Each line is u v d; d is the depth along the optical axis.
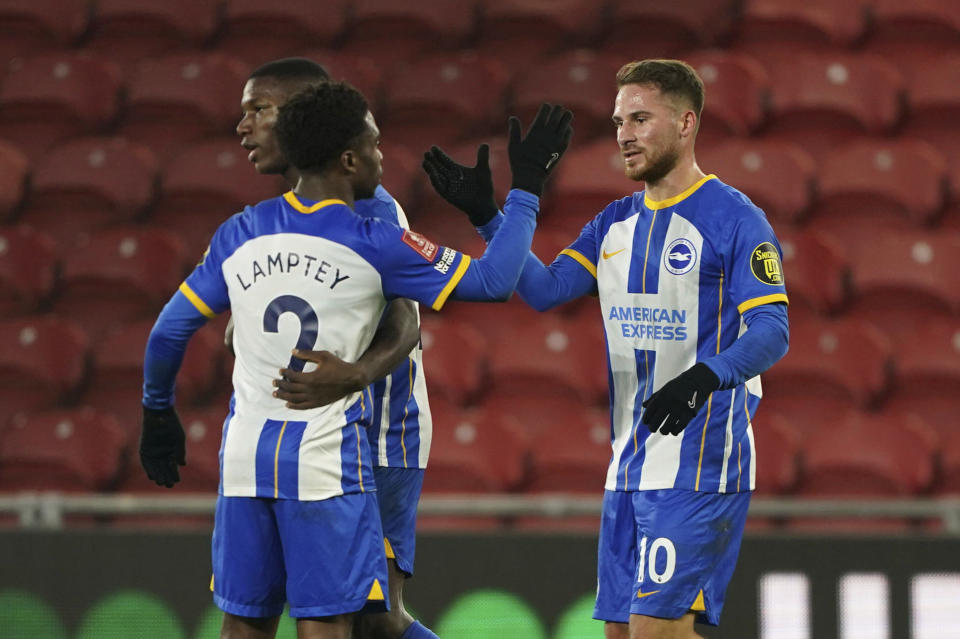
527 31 37.06
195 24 38.19
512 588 19.95
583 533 19.98
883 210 31.36
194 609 20.06
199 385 28.08
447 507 20.38
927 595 19.59
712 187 13.52
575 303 30.09
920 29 36.34
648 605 13.16
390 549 14.45
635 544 13.75
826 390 27.19
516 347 27.72
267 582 12.05
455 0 37.50
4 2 38.22
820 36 36.31
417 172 32.19
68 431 26.34
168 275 30.50
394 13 37.25
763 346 12.28
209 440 25.94
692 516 13.23
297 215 11.88
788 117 33.91
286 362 11.67
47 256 30.98
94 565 20.17
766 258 12.85
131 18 38.22
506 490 25.03
